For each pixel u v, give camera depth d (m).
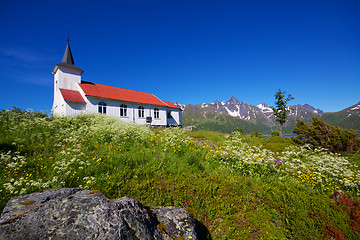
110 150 7.98
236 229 4.10
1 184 4.50
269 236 3.96
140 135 10.83
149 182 5.38
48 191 3.30
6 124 12.02
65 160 6.09
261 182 5.79
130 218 2.44
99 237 2.11
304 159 9.73
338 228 4.22
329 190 5.86
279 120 22.55
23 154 7.00
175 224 3.06
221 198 4.92
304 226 4.12
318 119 13.54
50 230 2.16
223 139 15.10
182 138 10.52
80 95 22.94
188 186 5.27
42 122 12.16
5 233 2.11
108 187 4.91
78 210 2.33
